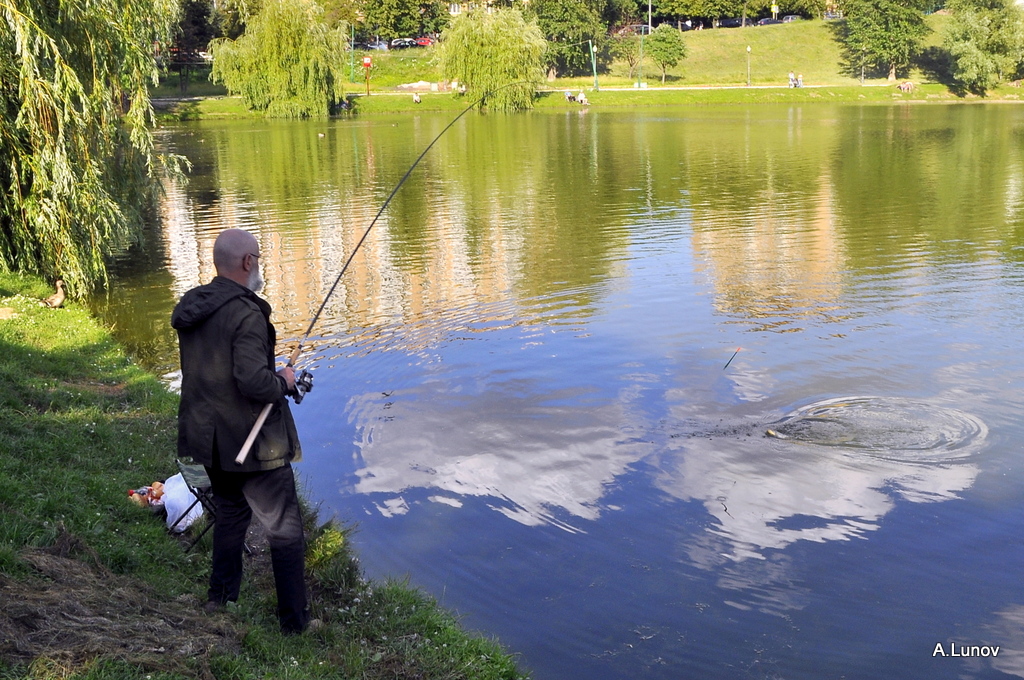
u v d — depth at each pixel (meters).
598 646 5.39
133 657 3.89
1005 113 60.41
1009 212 21.00
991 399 9.35
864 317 12.57
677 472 7.71
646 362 10.73
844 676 5.11
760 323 12.35
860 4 81.88
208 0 75.19
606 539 6.64
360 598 5.50
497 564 6.30
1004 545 6.52
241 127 51.75
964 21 79.12
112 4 13.76
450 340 11.69
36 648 3.79
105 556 5.06
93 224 13.20
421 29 91.94
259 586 5.35
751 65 89.75
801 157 33.97
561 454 8.15
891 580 6.10
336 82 61.12
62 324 11.34
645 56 90.38
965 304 13.12
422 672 4.80
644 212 21.86
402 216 21.61
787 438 8.44
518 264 16.20
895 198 23.56
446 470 7.82
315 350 11.28
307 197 24.94
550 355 11.02
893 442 8.30
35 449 6.58
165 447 7.40
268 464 4.50
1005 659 5.27
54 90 12.27
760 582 6.07
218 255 4.45
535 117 60.28
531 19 83.88
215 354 4.35
